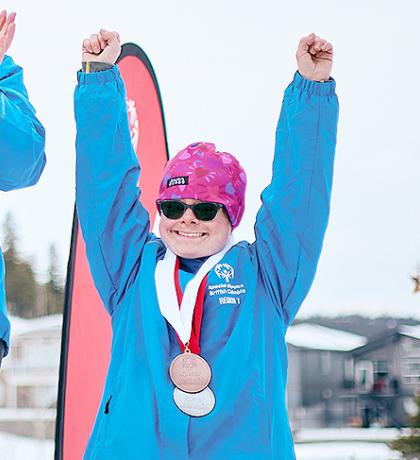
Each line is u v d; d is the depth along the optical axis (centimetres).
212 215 393
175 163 403
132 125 513
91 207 403
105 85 404
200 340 379
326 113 395
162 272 392
